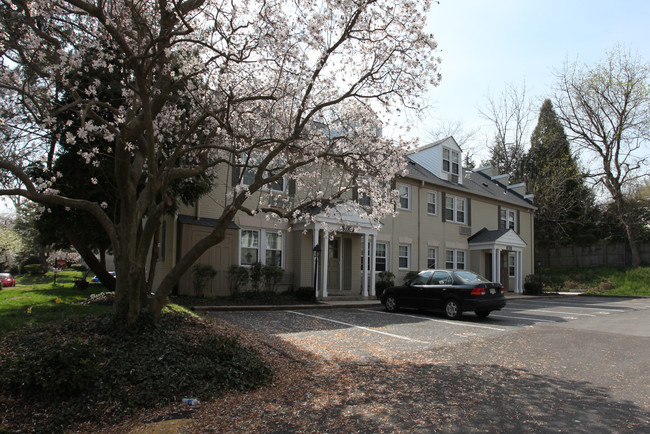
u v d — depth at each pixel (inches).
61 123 373.7
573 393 216.2
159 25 314.5
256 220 626.5
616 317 546.6
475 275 515.8
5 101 311.9
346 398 207.8
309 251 679.7
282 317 457.4
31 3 283.0
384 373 251.4
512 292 1032.8
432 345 332.5
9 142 332.5
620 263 1293.1
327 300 642.2
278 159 421.7
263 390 223.3
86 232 455.2
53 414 181.3
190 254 286.4
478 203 1019.3
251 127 383.2
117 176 267.3
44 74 281.0
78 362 199.5
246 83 362.3
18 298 531.5
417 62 317.7
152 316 278.1
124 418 186.5
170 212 487.8
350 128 374.9
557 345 341.1
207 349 248.4
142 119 266.2
